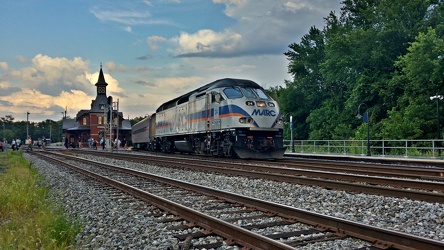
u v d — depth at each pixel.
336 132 44.66
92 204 10.55
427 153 28.27
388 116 40.12
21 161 29.53
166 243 6.57
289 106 56.62
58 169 22.33
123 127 106.88
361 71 44.53
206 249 6.25
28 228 7.66
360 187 10.92
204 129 25.83
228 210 9.22
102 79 110.06
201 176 16.22
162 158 27.02
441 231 6.84
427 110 34.75
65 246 6.72
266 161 22.66
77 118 110.56
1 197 10.22
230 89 23.47
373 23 45.25
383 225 7.46
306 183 12.64
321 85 55.66
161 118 37.12
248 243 6.23
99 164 23.22
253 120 22.41
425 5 41.69
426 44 34.25
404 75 38.25
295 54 59.69
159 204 9.83
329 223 7.09
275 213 8.32
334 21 58.12
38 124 192.38
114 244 6.68
